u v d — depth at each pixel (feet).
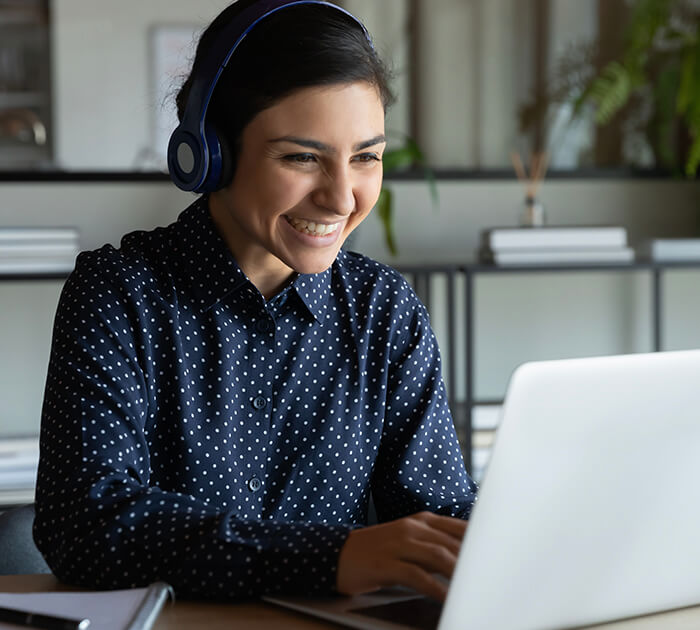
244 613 3.08
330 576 3.08
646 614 3.06
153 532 3.27
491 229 10.07
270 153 3.70
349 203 3.73
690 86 10.53
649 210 11.49
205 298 4.19
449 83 11.10
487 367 11.33
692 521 3.01
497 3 11.12
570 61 11.24
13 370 10.49
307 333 4.38
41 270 9.36
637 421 2.81
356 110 3.67
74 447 3.58
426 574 2.93
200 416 4.11
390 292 4.64
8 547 4.37
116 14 10.68
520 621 2.80
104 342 3.89
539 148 11.25
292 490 4.25
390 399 4.50
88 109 10.69
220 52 3.75
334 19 3.77
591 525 2.83
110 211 10.66
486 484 2.61
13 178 10.39
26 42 10.61
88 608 2.96
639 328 11.51
